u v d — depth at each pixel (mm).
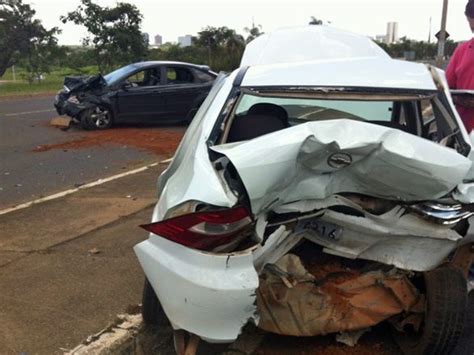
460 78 4906
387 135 2635
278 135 2688
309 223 3031
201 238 2684
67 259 4977
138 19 27422
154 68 13719
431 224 2865
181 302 2734
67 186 7809
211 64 35406
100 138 12055
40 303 4152
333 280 3312
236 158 2615
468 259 3252
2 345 3598
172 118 13852
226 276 2676
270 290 3143
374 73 3535
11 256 5066
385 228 2928
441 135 3373
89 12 26797
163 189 3543
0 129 13414
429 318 3121
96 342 3631
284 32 4438
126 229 5766
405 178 2699
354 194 2924
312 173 2762
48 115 16281
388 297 3262
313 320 3186
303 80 3455
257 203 2672
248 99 4027
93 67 33438
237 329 2754
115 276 4609
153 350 3551
